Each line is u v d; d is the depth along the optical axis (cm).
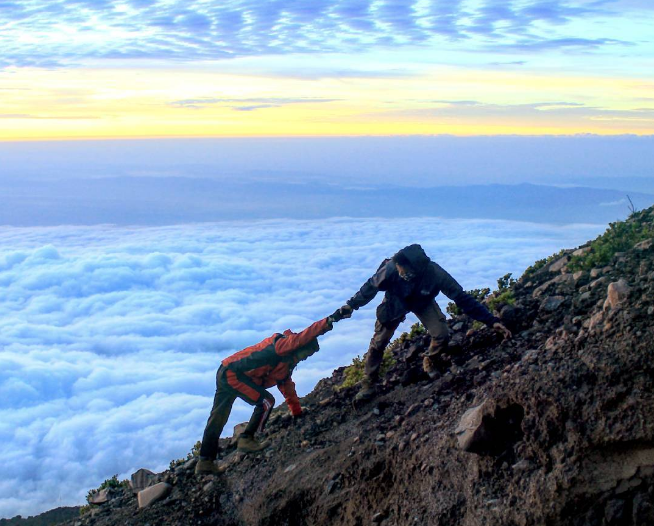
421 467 460
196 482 600
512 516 389
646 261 553
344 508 489
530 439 402
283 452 582
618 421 378
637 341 400
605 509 365
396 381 621
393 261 578
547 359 432
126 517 581
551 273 666
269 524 519
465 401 486
